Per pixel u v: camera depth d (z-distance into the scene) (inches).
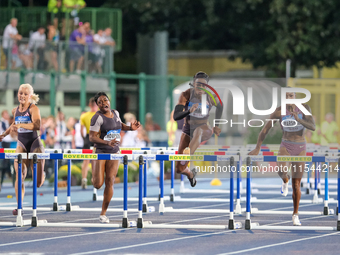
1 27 3046.3
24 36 3029.0
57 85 2768.2
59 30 3002.0
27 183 2384.4
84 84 2768.2
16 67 2684.5
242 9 3619.6
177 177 2672.2
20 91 1359.5
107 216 1493.6
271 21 3550.7
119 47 3149.6
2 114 2416.3
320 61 3700.8
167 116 3112.7
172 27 4119.1
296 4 3435.0
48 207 1668.3
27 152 1363.2
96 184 1311.5
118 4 4052.7
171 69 4426.7
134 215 1526.8
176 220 1437.0
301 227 1289.4
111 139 1298.0
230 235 1222.3
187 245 1111.0
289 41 3489.2
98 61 2871.6
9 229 1278.3
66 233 1234.0
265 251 1060.5
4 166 2223.2
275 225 1363.2
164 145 2987.2
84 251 1053.8
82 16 3097.9
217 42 4106.8
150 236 1203.9
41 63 2733.8
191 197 1982.0
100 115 1293.1
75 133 2273.6
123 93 3779.5
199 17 3959.2
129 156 1304.1
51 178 2313.0
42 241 1145.4
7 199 1863.9
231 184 1299.2
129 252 1045.8
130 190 2204.7
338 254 1038.4
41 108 2817.4
